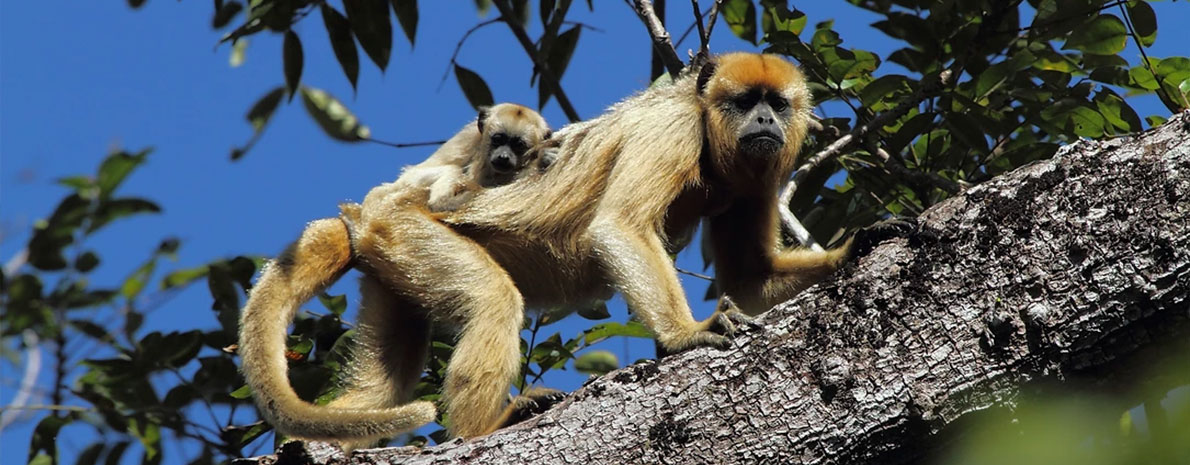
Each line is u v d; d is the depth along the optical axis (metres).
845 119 12.35
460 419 9.75
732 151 10.88
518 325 10.23
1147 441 3.98
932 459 7.86
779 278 10.96
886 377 7.77
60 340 13.42
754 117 10.88
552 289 11.27
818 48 11.58
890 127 12.07
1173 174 7.65
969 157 12.57
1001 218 7.98
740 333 8.20
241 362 10.16
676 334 9.05
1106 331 7.55
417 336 11.36
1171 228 7.52
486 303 10.17
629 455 7.88
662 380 8.09
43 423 12.03
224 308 11.66
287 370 10.69
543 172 11.34
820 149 12.27
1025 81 11.52
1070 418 4.52
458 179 12.80
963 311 7.81
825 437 7.77
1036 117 11.41
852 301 8.03
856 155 12.04
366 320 11.21
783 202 11.52
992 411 7.69
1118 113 11.02
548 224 10.96
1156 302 7.46
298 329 11.91
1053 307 7.65
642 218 10.07
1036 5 11.95
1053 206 7.90
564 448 7.93
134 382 11.55
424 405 9.30
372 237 10.95
